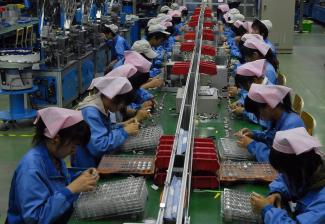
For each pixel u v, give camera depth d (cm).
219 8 895
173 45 567
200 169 211
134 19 944
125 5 1043
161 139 241
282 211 171
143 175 220
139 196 187
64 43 533
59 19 570
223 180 211
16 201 175
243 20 716
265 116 238
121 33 823
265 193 205
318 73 809
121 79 248
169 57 504
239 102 335
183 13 905
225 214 183
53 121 167
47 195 171
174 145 198
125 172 221
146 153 255
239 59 500
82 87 618
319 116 575
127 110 316
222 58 472
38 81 525
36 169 170
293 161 161
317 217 158
